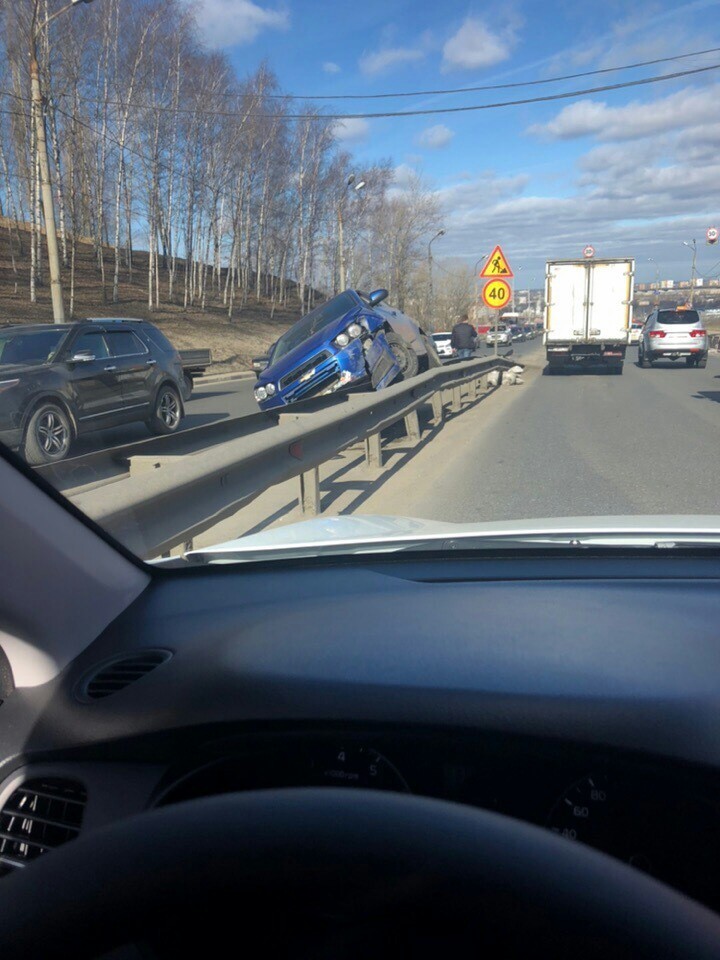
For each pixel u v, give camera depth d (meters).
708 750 1.57
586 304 25.30
